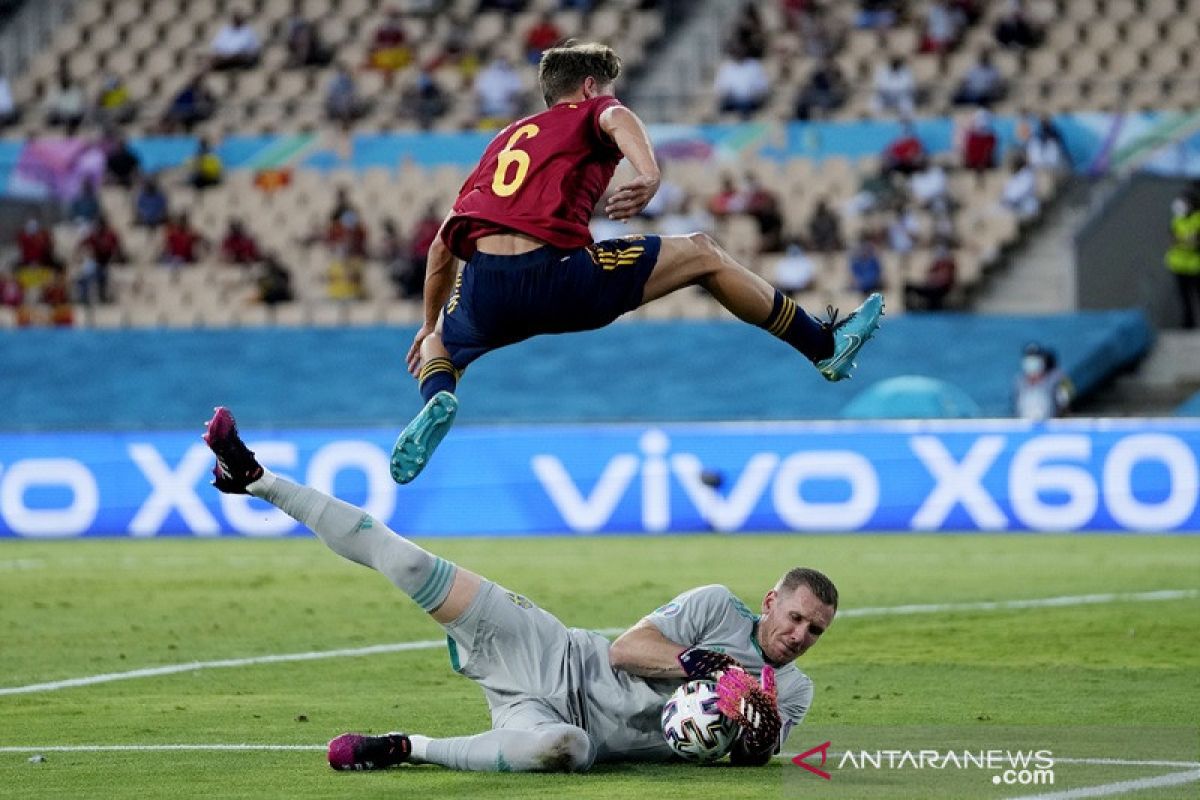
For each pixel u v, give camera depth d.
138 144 107.62
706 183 100.75
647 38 111.00
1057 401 82.50
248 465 24.17
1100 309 94.12
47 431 76.75
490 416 90.62
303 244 102.25
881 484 73.25
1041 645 41.22
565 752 24.33
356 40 114.69
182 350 94.31
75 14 119.50
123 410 93.06
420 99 107.00
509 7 112.75
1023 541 68.56
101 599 52.31
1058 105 103.12
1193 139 95.31
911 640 42.28
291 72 112.38
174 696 34.41
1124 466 71.62
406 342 93.69
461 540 72.62
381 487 74.75
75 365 94.25
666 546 68.31
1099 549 65.00
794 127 101.19
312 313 97.50
